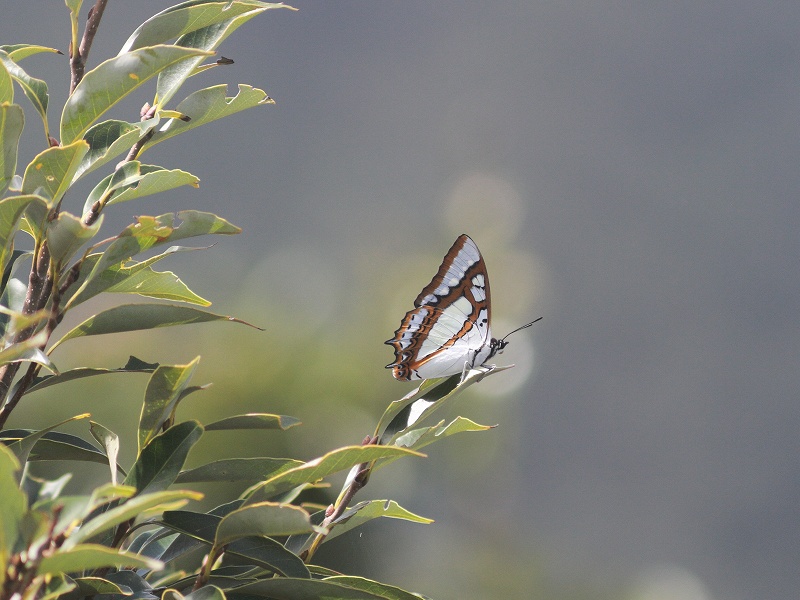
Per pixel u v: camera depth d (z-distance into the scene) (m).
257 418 3.52
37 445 3.53
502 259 9.63
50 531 2.73
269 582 3.51
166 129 3.53
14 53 3.53
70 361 3.88
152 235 3.51
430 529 4.41
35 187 3.50
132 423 3.84
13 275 3.54
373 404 4.14
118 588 3.35
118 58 3.46
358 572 3.81
